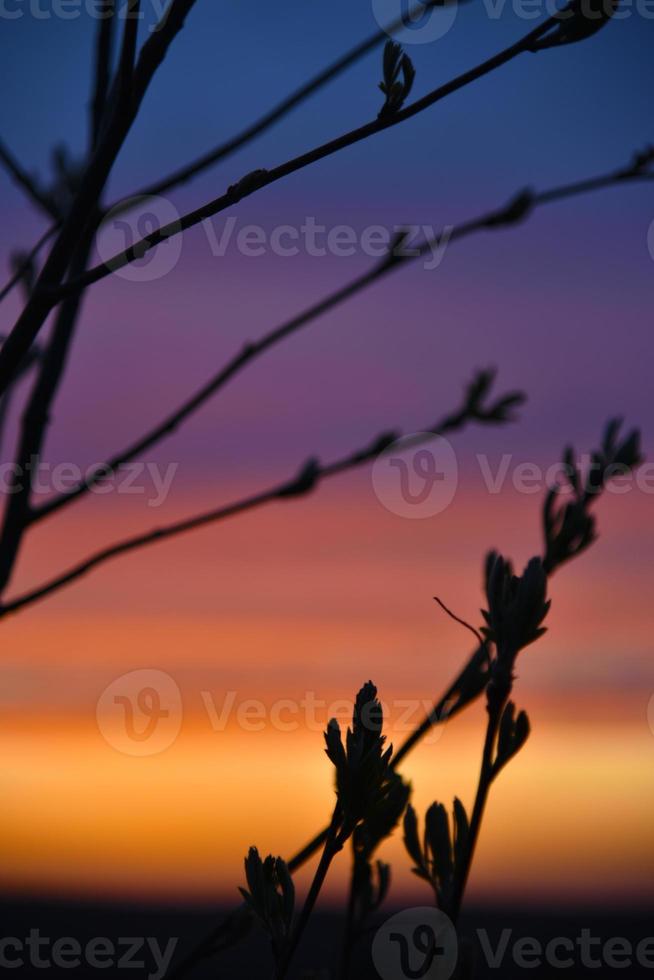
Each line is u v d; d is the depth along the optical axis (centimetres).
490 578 128
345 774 125
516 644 127
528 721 127
